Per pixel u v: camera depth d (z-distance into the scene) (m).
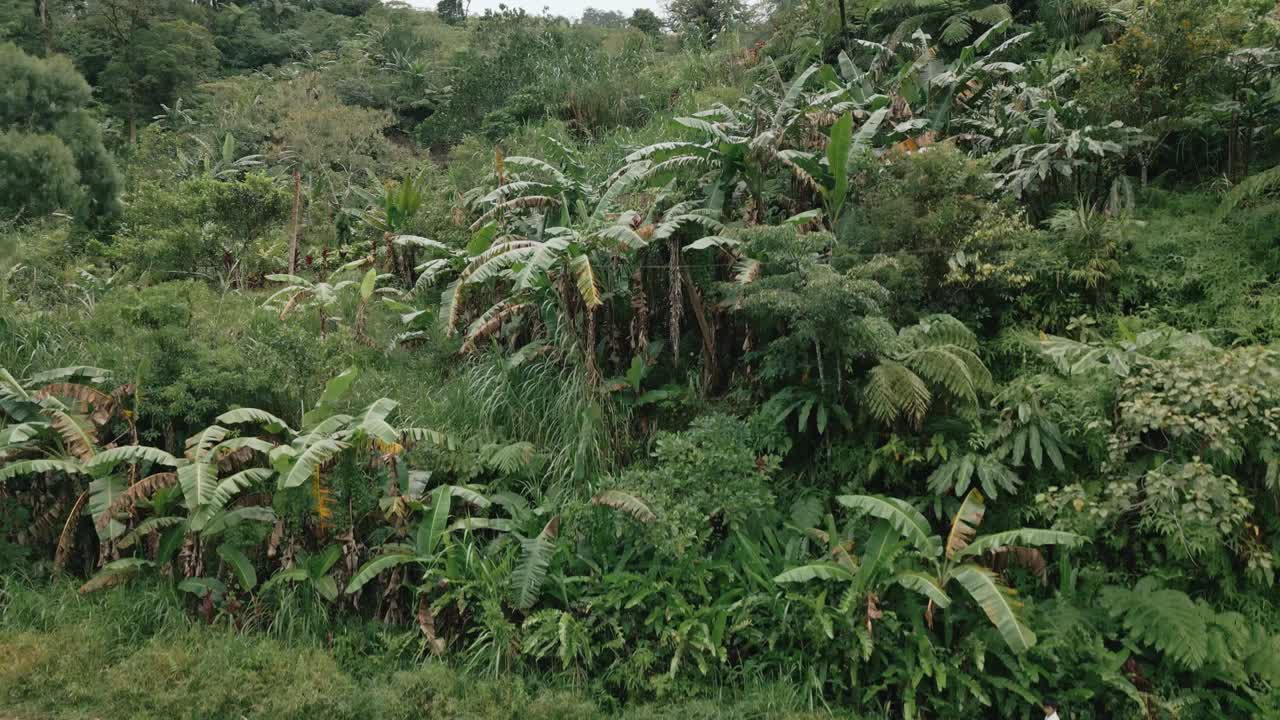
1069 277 7.46
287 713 5.42
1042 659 5.45
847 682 5.81
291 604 6.50
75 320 9.41
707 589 6.30
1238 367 5.55
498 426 8.20
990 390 6.57
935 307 7.91
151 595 6.62
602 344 8.62
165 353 7.78
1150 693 5.32
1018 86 10.16
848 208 8.70
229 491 6.38
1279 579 5.64
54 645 6.01
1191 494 5.30
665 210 9.37
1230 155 8.67
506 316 8.78
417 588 6.40
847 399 7.24
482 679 5.88
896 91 11.07
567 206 10.03
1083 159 8.52
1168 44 8.26
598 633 6.14
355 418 7.16
